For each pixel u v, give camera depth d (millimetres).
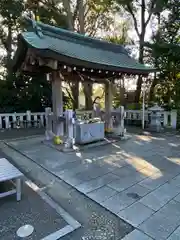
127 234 1889
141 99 11492
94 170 3443
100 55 5469
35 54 3709
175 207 2318
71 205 2396
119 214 2193
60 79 5012
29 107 8805
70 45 5160
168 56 8328
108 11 11250
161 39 9492
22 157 4207
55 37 5055
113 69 4836
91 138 5035
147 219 2104
